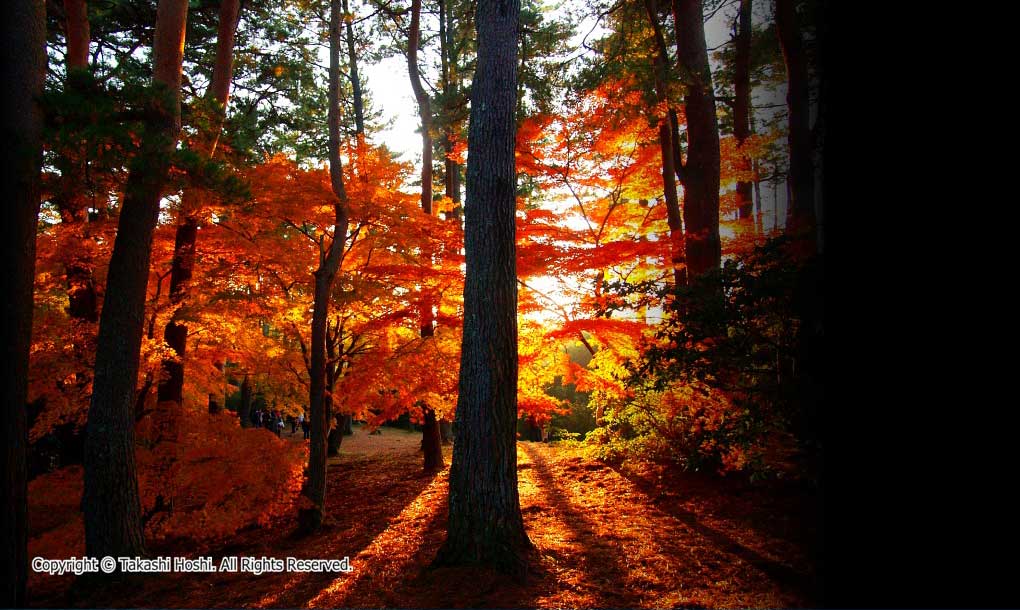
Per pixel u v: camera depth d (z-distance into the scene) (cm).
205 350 1113
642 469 905
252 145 1514
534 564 552
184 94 1406
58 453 1095
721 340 554
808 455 518
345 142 1002
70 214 868
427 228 993
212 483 800
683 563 530
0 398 548
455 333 1175
